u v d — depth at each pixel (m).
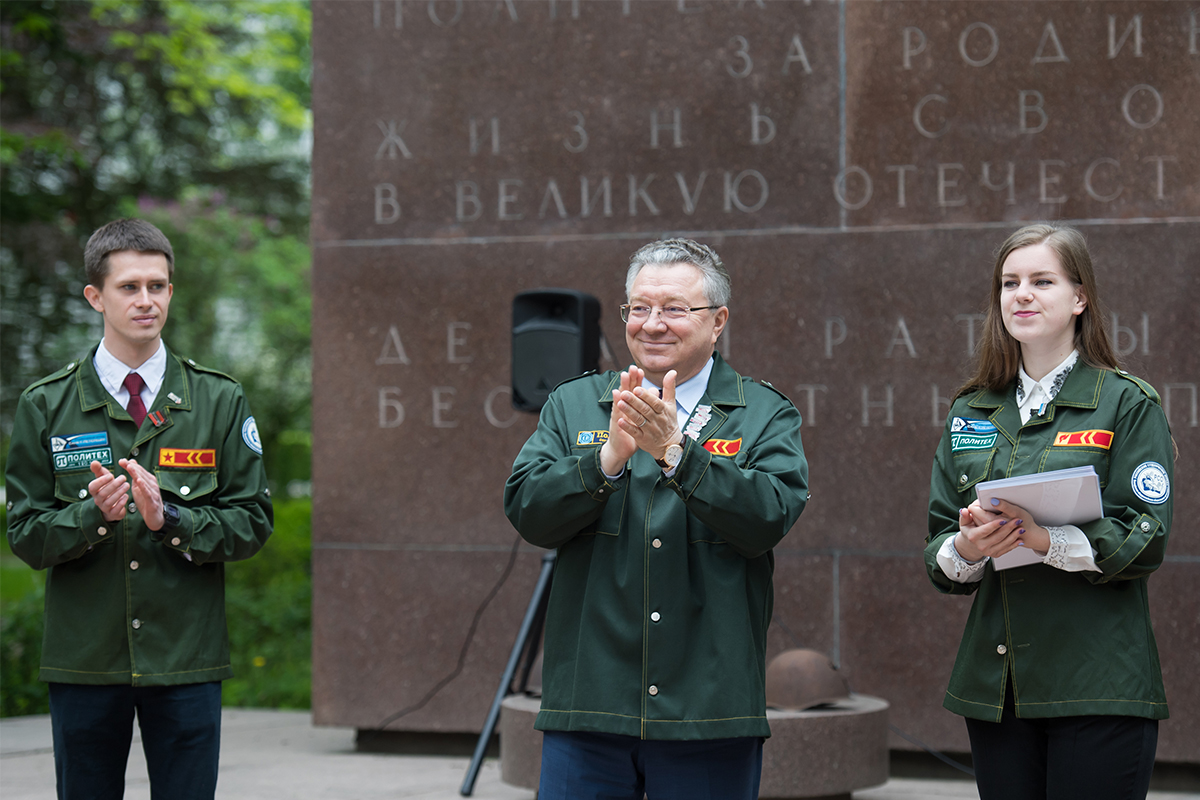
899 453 6.36
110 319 3.83
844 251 6.45
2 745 6.76
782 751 5.27
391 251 6.91
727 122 6.59
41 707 7.80
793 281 6.49
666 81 6.66
